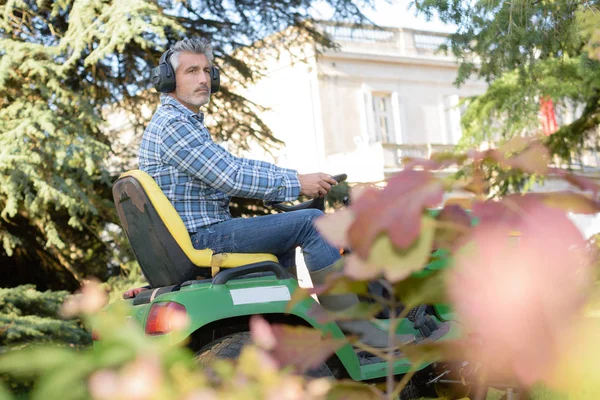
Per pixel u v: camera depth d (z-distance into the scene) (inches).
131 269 296.7
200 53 106.4
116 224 297.6
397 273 19.9
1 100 276.1
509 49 167.3
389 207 20.1
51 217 306.8
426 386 106.0
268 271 93.3
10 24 295.1
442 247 21.0
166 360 16.7
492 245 20.2
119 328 16.6
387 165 609.0
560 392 19.2
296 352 22.0
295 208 110.6
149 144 100.0
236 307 87.0
